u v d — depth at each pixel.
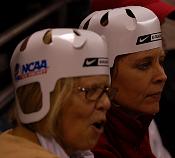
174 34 5.38
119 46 3.05
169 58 5.57
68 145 2.48
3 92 6.28
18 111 2.50
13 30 6.18
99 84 2.45
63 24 7.91
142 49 3.06
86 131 2.45
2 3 6.56
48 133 2.41
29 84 2.42
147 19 3.08
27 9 6.94
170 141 5.61
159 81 3.16
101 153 3.16
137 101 3.18
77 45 2.39
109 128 3.31
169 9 3.41
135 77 3.10
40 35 2.45
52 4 7.67
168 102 5.52
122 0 3.47
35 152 2.28
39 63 2.41
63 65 2.38
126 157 3.35
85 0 7.79
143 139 3.51
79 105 2.39
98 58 2.44
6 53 6.68
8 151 2.30
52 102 2.39
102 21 3.10
